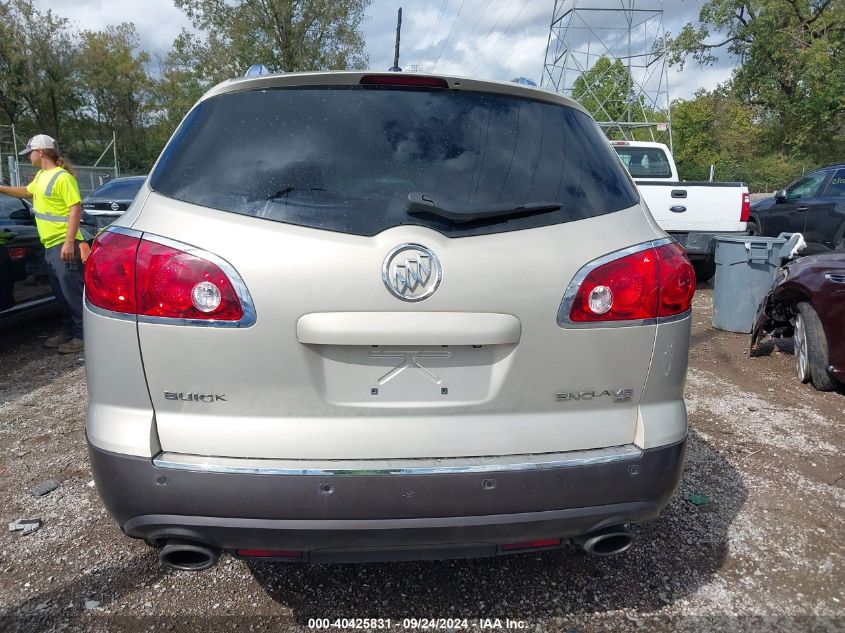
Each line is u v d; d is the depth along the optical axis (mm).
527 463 2039
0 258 5699
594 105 22938
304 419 2010
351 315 1958
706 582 2697
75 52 46750
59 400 4805
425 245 1968
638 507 2143
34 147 5621
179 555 2104
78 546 2902
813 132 37688
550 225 2098
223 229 1975
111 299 1991
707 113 44562
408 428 2035
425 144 2154
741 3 35969
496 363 2068
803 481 3566
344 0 32344
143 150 52531
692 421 4445
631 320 2121
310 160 2092
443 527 2004
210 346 1959
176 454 1995
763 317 5773
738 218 8930
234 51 32625
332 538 1985
